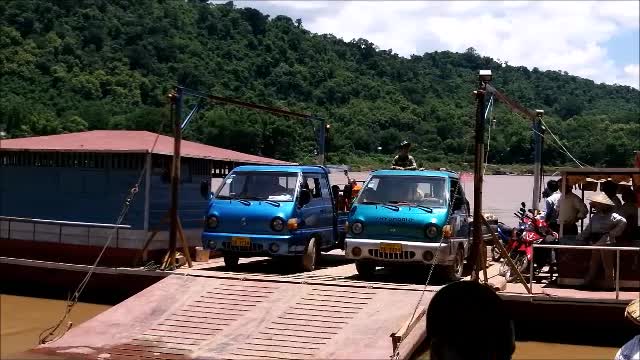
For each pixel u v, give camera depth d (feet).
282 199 39.68
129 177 45.24
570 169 35.99
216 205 40.40
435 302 6.33
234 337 30.07
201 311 32.65
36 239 45.50
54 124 152.56
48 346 30.01
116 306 33.32
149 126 162.71
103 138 50.80
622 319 31.30
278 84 238.48
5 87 174.09
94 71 203.10
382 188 38.37
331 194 44.83
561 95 269.23
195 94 41.34
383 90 245.65
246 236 38.99
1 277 42.47
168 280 36.11
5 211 48.37
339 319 30.81
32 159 47.80
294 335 29.78
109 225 40.60
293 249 39.01
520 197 107.96
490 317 6.22
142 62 224.74
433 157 166.81
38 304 39.32
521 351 29.94
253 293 33.99
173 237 40.24
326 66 257.96
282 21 295.89
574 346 30.86
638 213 37.58
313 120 58.54
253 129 135.74
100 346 29.86
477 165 34.42
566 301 31.83
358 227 37.22
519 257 38.52
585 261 34.76
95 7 251.60
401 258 36.06
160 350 29.25
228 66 242.17
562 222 36.45
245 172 41.37
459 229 38.81
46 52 198.59
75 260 44.60
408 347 27.09
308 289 33.91
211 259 46.55
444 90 268.00
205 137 136.67
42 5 228.43
